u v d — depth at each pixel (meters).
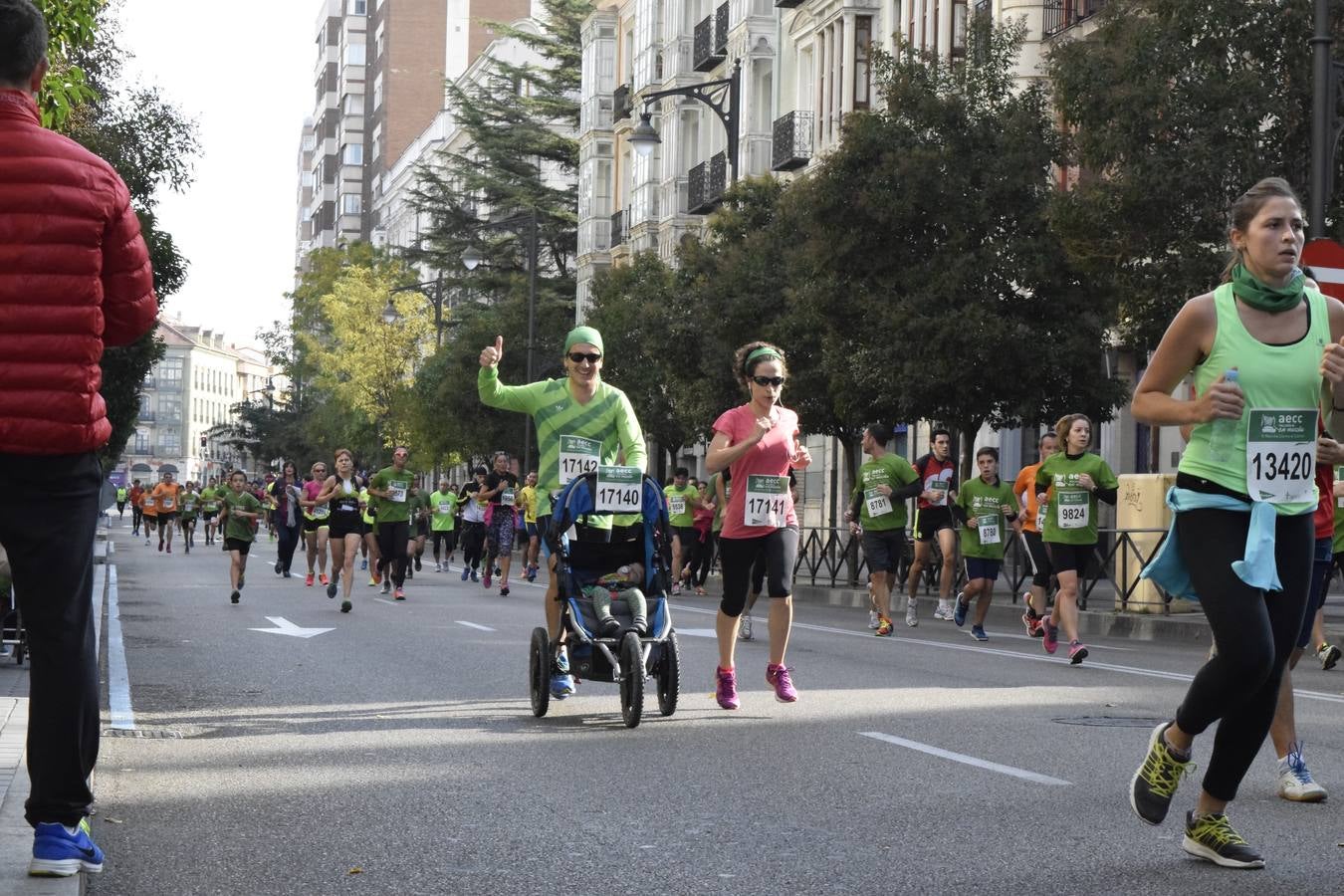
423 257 69.88
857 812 7.40
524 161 70.88
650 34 56.62
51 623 5.24
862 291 26.17
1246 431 5.95
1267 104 20.03
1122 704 11.53
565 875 6.19
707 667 14.23
